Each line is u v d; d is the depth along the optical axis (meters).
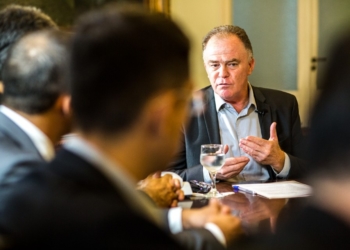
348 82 0.60
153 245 0.72
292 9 4.45
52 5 3.47
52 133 1.31
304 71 4.45
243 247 0.81
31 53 1.28
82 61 0.78
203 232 0.98
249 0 4.40
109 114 0.79
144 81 0.78
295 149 2.56
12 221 0.74
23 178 0.80
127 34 0.78
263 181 2.26
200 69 2.64
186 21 4.15
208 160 1.92
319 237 0.65
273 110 2.59
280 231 0.70
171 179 1.68
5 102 1.31
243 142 2.31
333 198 0.64
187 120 0.87
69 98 0.85
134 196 0.80
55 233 0.71
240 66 2.48
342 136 0.61
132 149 0.81
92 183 0.75
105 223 0.71
